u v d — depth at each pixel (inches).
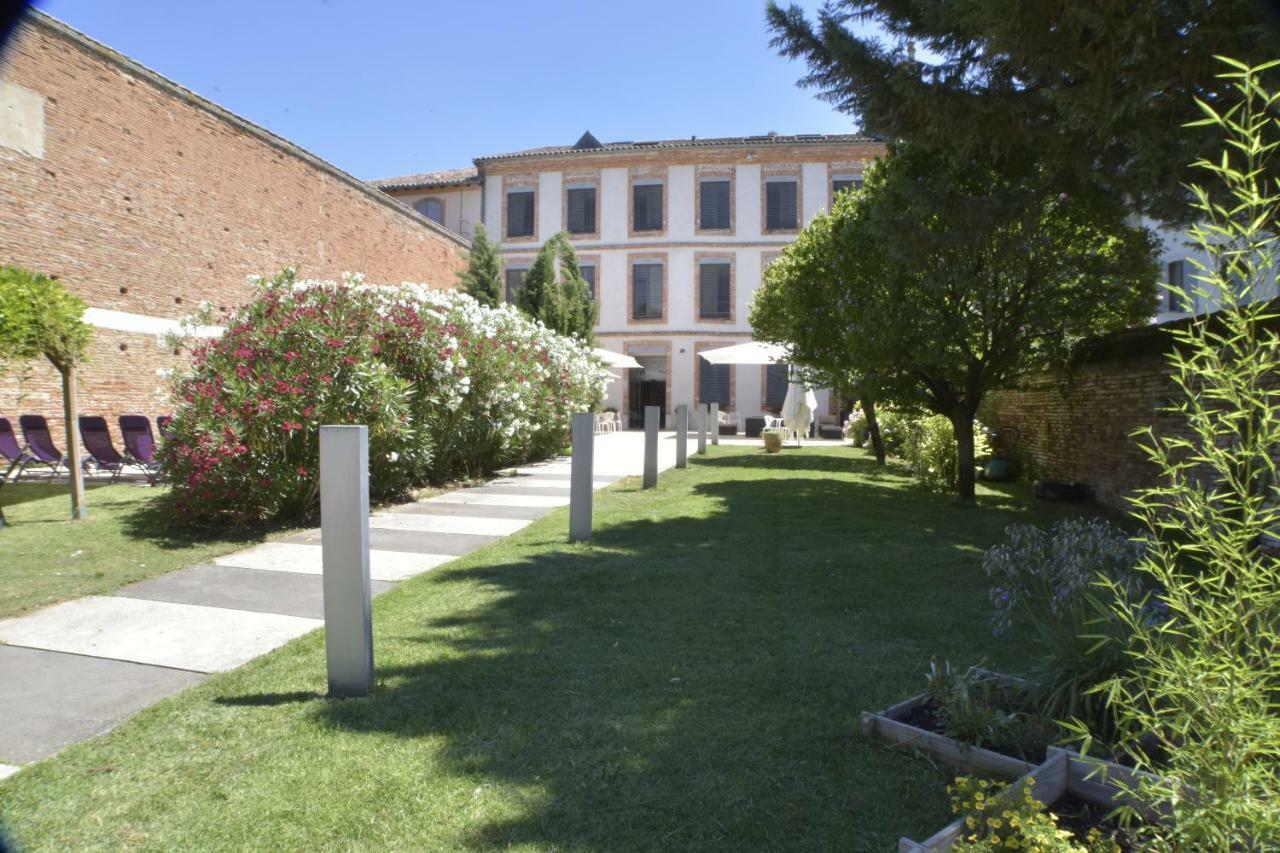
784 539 288.8
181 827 96.6
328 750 116.8
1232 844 64.1
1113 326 403.9
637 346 1330.0
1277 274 57.6
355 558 136.4
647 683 143.1
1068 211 360.2
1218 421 61.6
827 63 308.3
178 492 292.5
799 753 115.4
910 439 591.8
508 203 1357.0
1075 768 98.9
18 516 316.5
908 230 329.1
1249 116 60.6
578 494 282.4
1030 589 198.4
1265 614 62.2
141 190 568.1
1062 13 215.6
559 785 106.4
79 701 138.9
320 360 316.2
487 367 455.2
